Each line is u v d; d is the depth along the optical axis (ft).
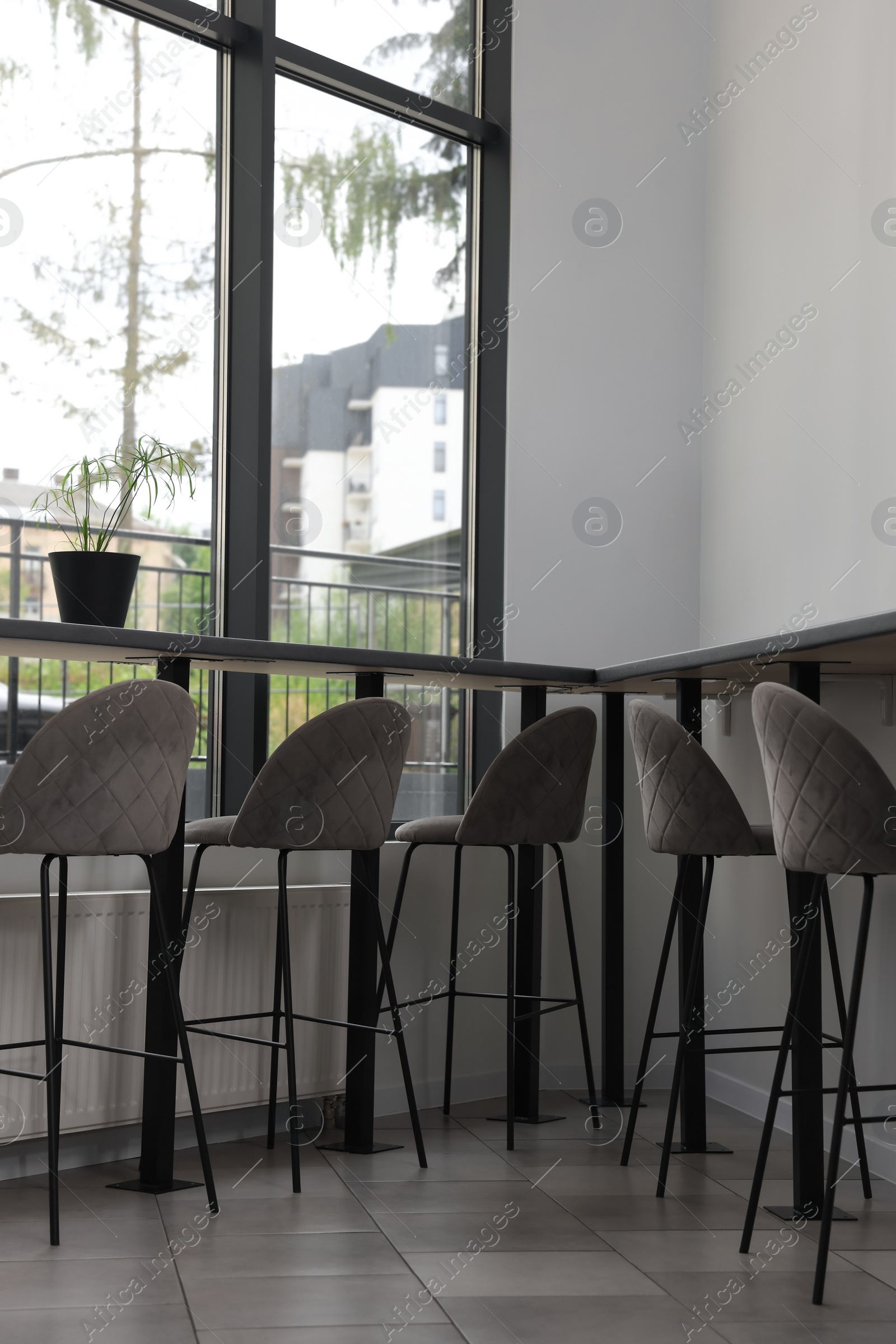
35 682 11.15
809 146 12.19
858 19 11.48
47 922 7.73
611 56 14.06
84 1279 7.07
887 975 9.86
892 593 10.77
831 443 11.71
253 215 12.25
